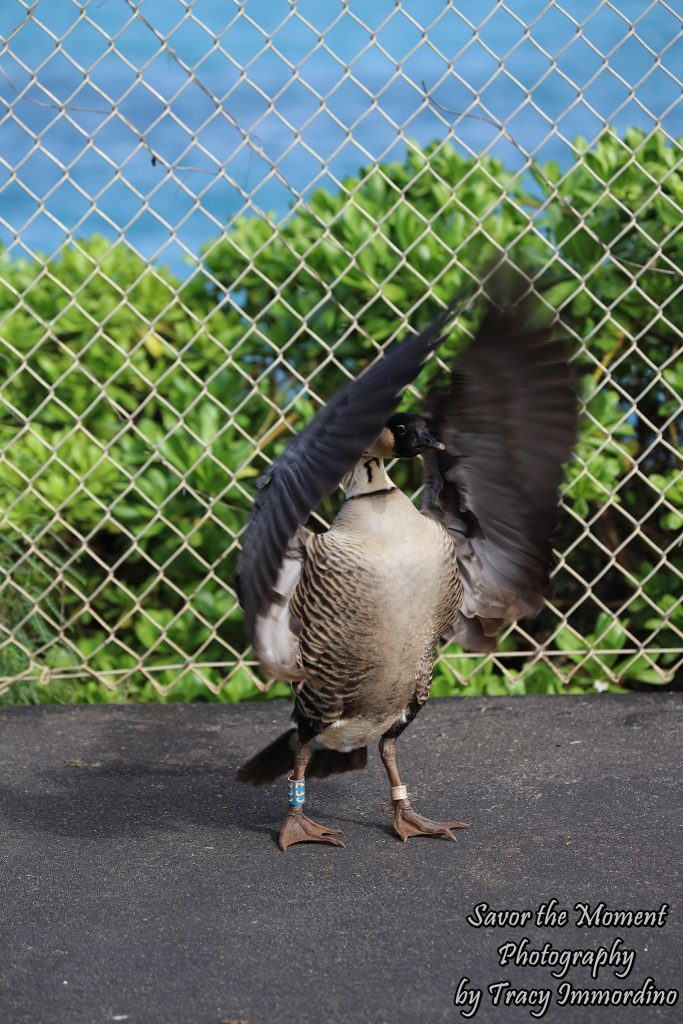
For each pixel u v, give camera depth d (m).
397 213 3.52
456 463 2.76
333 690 2.72
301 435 2.63
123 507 3.45
